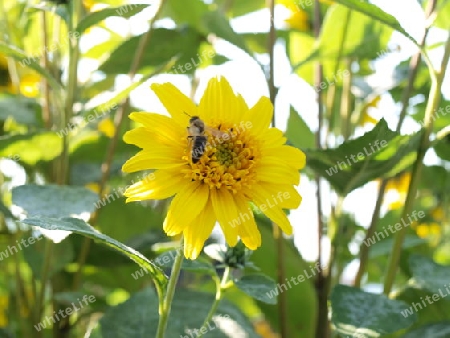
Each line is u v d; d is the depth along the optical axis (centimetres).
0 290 43
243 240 24
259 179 25
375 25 36
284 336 34
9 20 42
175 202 23
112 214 39
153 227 39
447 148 37
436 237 48
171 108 25
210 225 24
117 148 41
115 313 32
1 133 42
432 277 31
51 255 34
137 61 37
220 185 24
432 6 33
